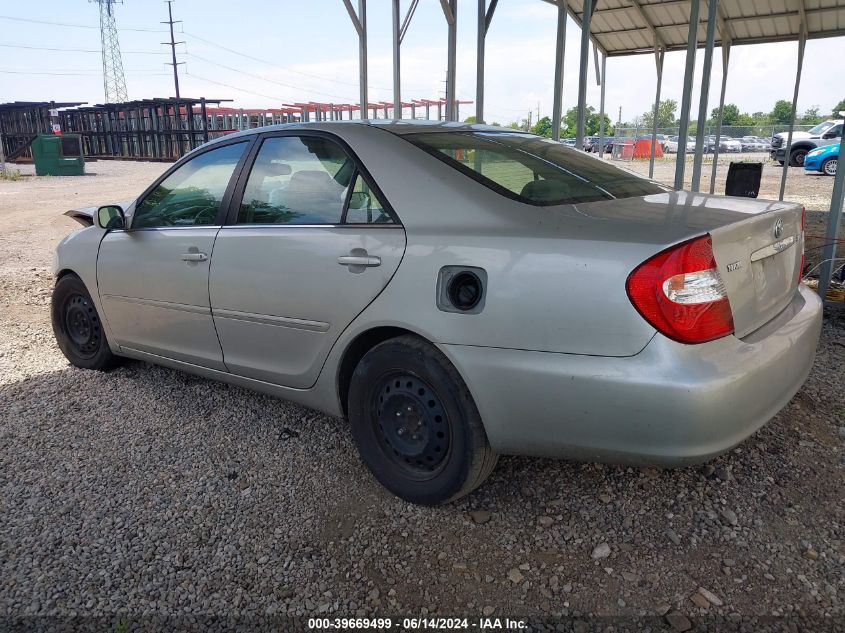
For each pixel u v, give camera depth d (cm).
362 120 316
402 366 264
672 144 3222
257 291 311
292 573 238
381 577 236
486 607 220
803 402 361
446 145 291
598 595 223
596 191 279
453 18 923
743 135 2769
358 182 284
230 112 4034
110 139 4275
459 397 249
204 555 249
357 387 281
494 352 236
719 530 254
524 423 236
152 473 309
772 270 259
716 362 212
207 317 341
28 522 271
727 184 784
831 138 2255
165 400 390
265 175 324
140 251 372
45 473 310
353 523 267
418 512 273
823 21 1050
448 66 944
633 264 212
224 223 335
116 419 366
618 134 3056
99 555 250
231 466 313
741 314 231
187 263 345
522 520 265
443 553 247
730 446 217
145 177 2558
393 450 278
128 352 407
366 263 268
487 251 238
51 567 244
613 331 214
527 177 277
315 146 306
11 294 680
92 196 1758
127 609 222
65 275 441
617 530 257
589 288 217
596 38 1219
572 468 301
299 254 292
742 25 1103
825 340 465
